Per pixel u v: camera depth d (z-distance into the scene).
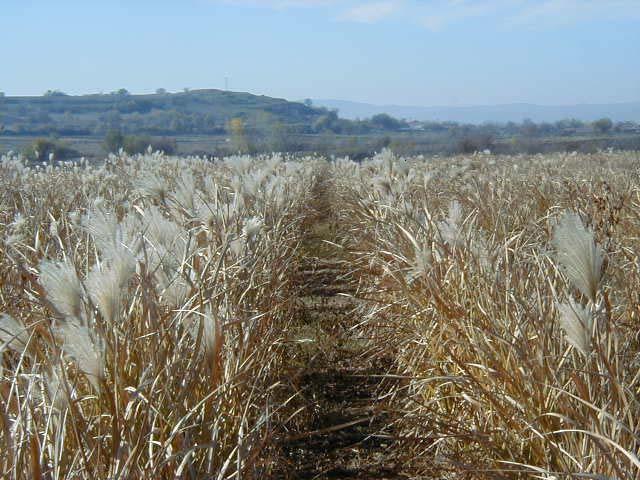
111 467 3.02
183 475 3.48
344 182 19.03
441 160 26.53
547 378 3.91
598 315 3.44
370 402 6.59
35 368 3.48
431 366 5.50
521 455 3.84
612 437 3.32
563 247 2.97
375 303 8.16
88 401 3.63
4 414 2.91
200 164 21.14
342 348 8.11
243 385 4.43
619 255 5.72
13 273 5.66
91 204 8.55
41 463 2.93
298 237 10.83
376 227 8.67
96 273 3.00
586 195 8.15
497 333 4.36
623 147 53.03
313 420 6.22
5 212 9.14
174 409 3.56
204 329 3.78
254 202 8.54
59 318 2.94
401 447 5.66
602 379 3.65
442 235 5.98
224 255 5.16
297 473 5.49
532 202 9.20
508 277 4.89
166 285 3.81
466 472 4.36
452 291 5.73
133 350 3.71
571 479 3.38
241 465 3.66
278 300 6.81
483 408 4.52
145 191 6.02
